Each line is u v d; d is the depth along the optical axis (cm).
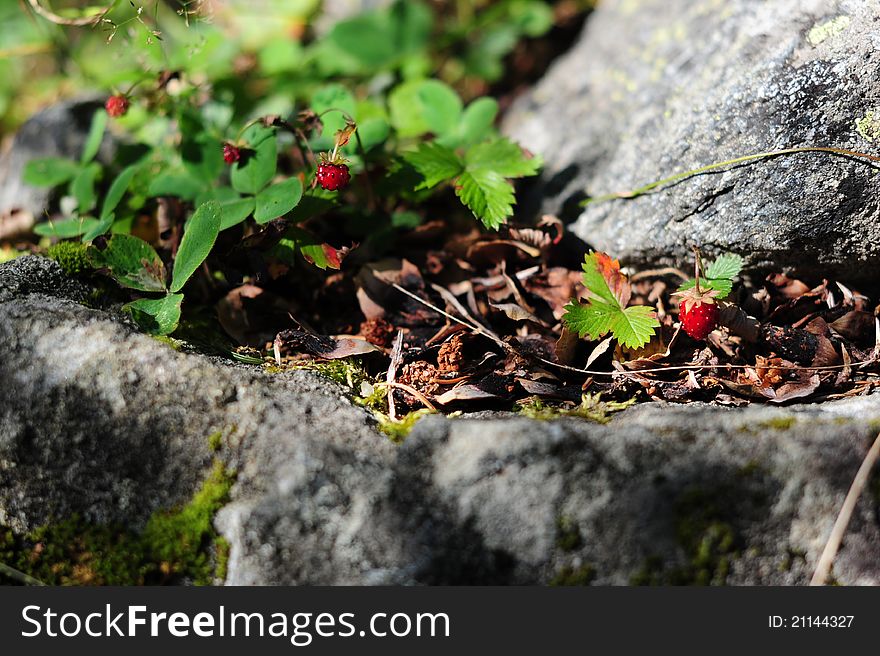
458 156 62
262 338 59
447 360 57
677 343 57
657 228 59
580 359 57
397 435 53
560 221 62
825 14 57
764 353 57
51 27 71
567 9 77
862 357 56
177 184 61
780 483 51
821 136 56
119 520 54
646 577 51
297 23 78
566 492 51
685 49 63
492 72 75
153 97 64
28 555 54
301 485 52
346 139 58
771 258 58
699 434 52
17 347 54
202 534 53
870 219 56
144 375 54
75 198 63
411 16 74
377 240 62
